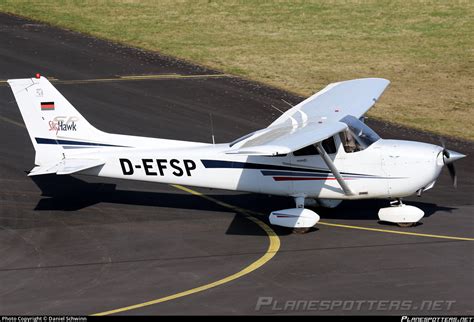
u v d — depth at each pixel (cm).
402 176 4244
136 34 9619
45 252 3956
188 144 4534
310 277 3581
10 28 9519
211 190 5012
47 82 4531
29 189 4972
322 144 4288
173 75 7912
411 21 10506
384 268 3684
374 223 4375
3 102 6775
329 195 4344
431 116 6838
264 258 3841
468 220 4416
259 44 9344
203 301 3316
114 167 4503
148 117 6512
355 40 9600
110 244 4066
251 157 4375
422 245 4000
